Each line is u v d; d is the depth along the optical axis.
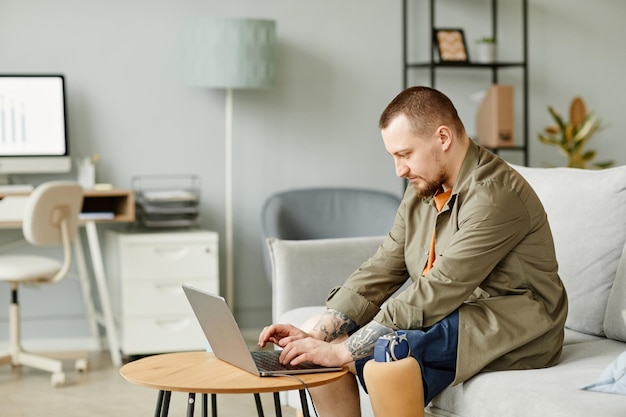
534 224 2.60
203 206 5.52
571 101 6.12
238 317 5.64
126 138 5.40
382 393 2.39
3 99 5.07
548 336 2.61
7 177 5.23
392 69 5.79
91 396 4.28
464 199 2.59
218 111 5.51
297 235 5.19
